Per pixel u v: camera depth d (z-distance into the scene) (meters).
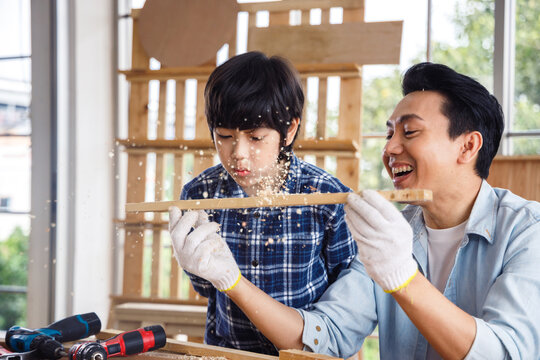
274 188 1.25
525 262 1.00
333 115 2.79
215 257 1.07
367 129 2.93
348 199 0.93
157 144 2.71
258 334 1.27
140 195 2.77
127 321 2.40
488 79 2.57
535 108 2.51
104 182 3.09
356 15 2.52
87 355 0.94
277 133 1.16
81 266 2.99
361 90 2.46
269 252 1.28
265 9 2.62
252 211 1.29
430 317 0.92
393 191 0.92
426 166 1.04
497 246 1.07
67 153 2.99
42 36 2.97
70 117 2.99
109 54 3.13
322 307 1.19
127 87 3.18
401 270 0.92
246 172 1.16
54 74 2.96
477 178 1.09
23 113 3.07
